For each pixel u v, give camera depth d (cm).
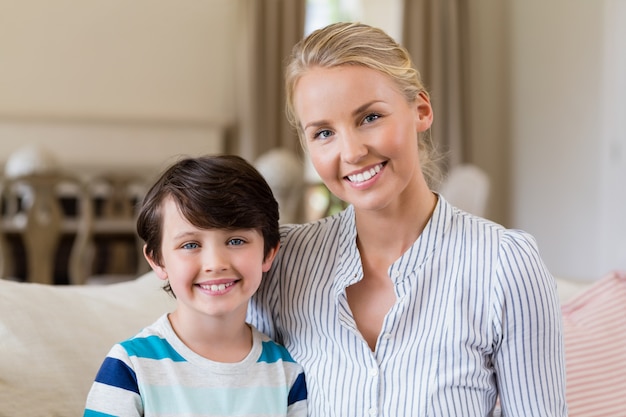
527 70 615
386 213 123
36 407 125
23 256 448
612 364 158
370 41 118
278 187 420
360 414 120
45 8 581
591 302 172
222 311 122
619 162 520
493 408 127
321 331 129
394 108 118
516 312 119
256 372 127
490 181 645
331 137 120
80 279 404
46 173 386
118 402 118
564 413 123
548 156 591
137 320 144
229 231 121
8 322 131
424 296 122
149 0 595
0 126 555
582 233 555
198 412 121
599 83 536
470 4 629
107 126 567
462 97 623
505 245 121
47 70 583
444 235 124
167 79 601
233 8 608
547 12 591
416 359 120
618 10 519
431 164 153
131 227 447
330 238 133
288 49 595
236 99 612
